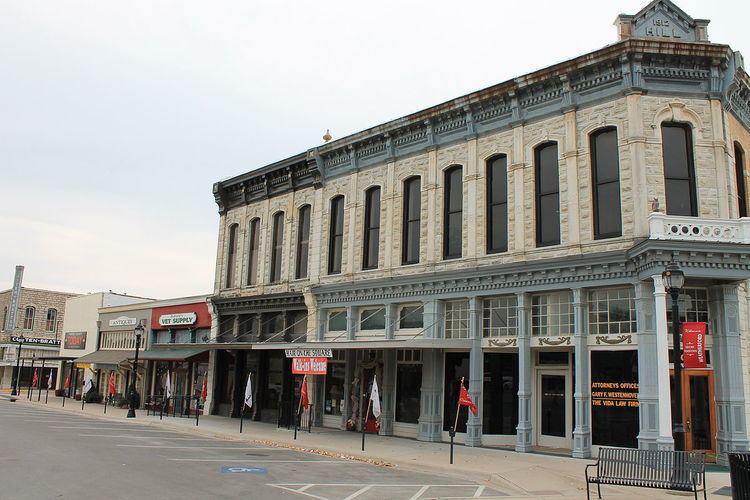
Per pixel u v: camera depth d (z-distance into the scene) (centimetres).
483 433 2055
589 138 1912
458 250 2234
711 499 1241
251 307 3119
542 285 1941
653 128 1814
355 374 2545
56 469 1365
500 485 1430
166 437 2228
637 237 1750
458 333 2200
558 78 1967
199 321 3544
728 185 1812
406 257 2412
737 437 1620
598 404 1798
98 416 3175
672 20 1934
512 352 2091
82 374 4747
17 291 6488
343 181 2717
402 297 2356
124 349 4322
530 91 2052
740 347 1675
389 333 2386
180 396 3272
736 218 1823
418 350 2306
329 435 2331
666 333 1603
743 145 2017
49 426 2439
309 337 2705
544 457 1800
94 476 1291
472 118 2209
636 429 1716
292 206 2986
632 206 1778
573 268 1856
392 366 2381
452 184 2300
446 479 1507
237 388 3136
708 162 1805
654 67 1838
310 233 2838
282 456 1811
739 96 1973
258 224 3250
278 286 2975
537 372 2017
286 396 2830
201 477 1348
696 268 1625
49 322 6744
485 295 2094
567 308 1922
